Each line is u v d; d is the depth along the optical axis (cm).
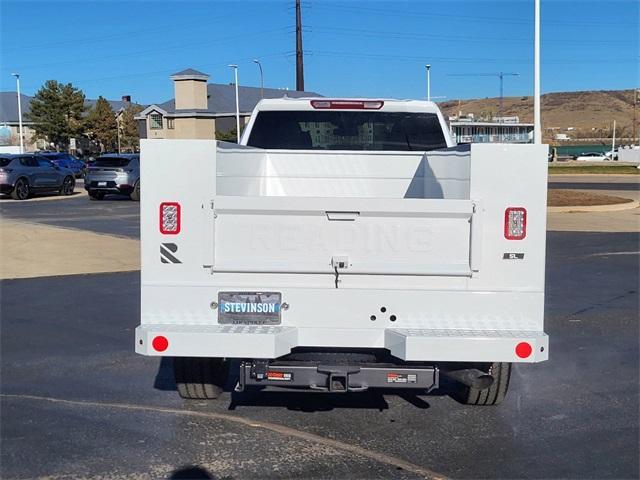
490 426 583
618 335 879
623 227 1975
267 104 800
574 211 2397
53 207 2681
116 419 598
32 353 800
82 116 8269
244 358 528
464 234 511
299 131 812
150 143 512
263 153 723
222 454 527
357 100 798
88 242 1653
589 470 500
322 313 516
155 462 513
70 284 1194
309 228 511
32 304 1045
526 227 511
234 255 516
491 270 512
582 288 1162
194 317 520
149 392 668
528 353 497
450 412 616
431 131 812
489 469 502
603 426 584
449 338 495
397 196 736
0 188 3031
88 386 687
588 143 13350
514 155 507
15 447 541
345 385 515
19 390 675
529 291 513
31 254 1491
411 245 511
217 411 616
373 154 731
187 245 517
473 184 508
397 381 518
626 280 1230
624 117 16238
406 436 561
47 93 7862
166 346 501
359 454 527
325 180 734
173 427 580
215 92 7475
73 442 550
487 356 496
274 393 665
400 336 499
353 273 512
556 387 684
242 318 519
